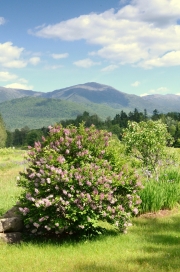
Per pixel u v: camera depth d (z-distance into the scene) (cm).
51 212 905
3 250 833
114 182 948
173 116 16000
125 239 930
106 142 1034
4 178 2233
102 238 943
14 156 4578
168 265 707
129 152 1698
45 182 913
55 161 937
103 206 935
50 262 734
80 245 878
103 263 722
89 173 905
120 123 16738
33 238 948
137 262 731
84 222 897
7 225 945
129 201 983
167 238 925
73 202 891
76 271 670
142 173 1702
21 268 693
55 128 1049
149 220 1138
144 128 1708
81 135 1014
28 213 941
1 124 10694
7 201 1282
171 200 1262
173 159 1781
